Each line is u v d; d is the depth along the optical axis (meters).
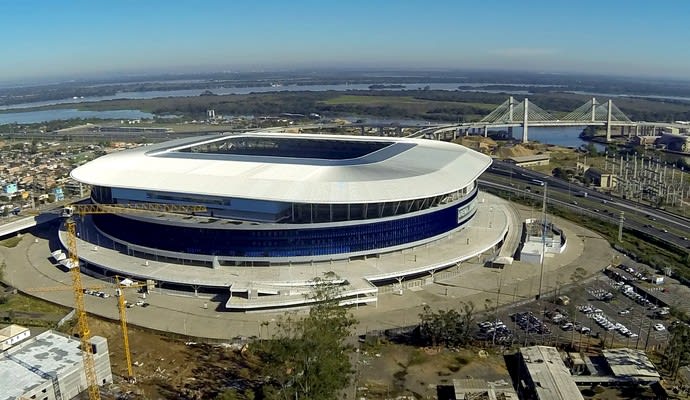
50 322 134.12
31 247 190.62
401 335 127.19
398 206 158.88
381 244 160.12
